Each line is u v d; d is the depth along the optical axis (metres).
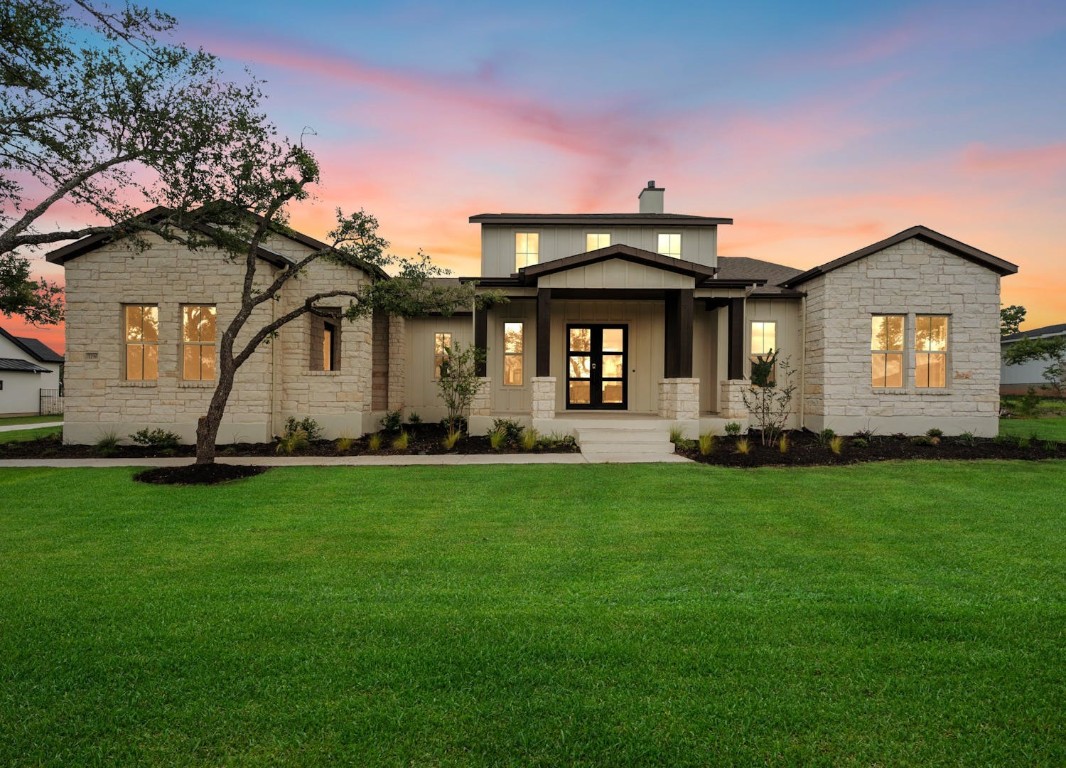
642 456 11.67
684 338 13.57
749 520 6.54
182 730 2.60
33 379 32.31
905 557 5.20
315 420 13.89
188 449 12.81
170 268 13.43
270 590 4.38
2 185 9.98
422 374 16.45
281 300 13.91
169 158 9.19
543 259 16.39
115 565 4.99
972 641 3.49
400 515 6.83
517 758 2.41
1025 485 8.53
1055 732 2.59
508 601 4.16
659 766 2.37
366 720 2.66
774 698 2.86
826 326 14.24
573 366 16.19
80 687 2.97
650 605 4.07
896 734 2.57
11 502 7.50
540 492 8.13
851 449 12.11
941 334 14.45
